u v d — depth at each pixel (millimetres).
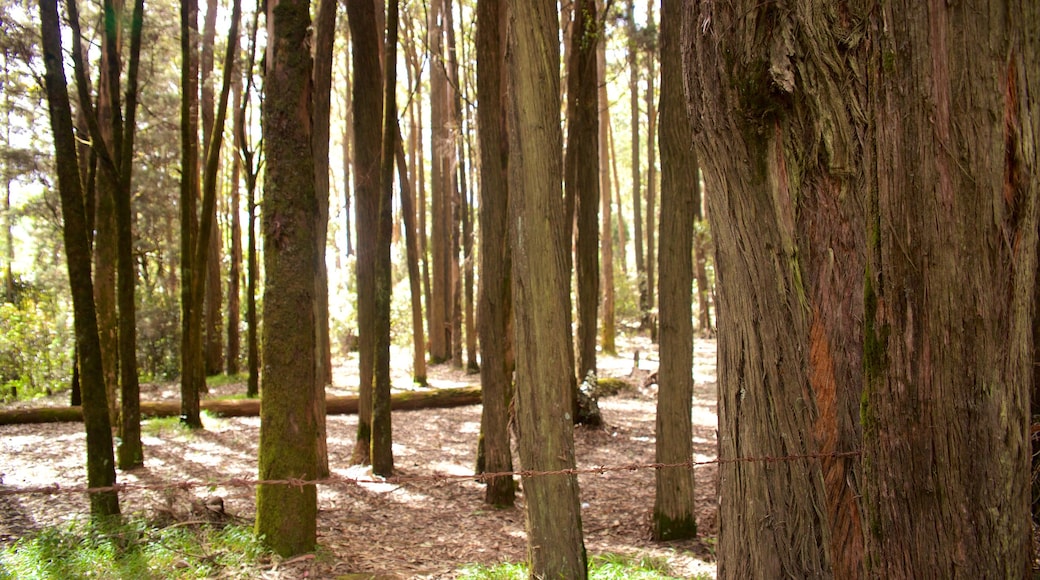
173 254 21828
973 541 2385
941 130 2340
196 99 14289
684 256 6555
